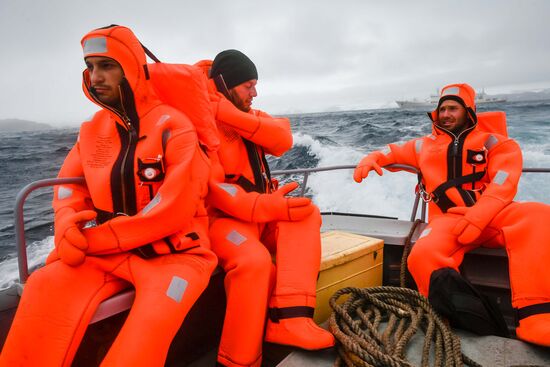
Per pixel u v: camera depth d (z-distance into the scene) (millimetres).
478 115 2775
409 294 2145
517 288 2010
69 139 52375
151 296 1515
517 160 2439
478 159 2557
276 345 2271
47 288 1480
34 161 24000
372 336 1900
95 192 1738
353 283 2447
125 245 1595
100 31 1655
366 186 10406
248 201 2088
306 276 1967
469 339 1938
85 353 1805
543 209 2125
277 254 2031
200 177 1753
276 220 2104
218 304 2400
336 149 16188
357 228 2994
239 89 2355
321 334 1818
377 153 3059
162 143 1733
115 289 1641
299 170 3309
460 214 2391
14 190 15656
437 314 2021
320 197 10242
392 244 2770
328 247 2471
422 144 2900
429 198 2738
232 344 1842
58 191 1803
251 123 2188
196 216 1901
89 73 1770
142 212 1611
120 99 1721
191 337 2262
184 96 1856
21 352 1406
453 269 2100
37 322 1430
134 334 1432
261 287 1874
